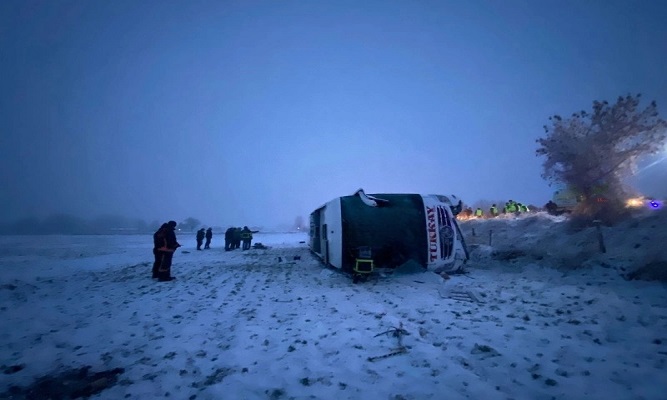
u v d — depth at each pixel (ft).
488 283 30.96
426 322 19.95
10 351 17.33
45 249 93.56
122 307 25.93
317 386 12.82
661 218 34.17
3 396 12.98
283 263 56.39
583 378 12.26
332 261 39.45
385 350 15.92
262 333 19.13
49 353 16.96
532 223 54.49
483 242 57.36
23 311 24.77
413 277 34.68
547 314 20.21
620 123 41.39
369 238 37.01
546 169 45.27
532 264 37.40
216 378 13.88
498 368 13.47
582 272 30.42
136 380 13.96
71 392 13.08
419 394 11.88
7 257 66.74
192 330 20.15
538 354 14.52
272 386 12.94
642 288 23.63
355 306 24.61
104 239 169.78
